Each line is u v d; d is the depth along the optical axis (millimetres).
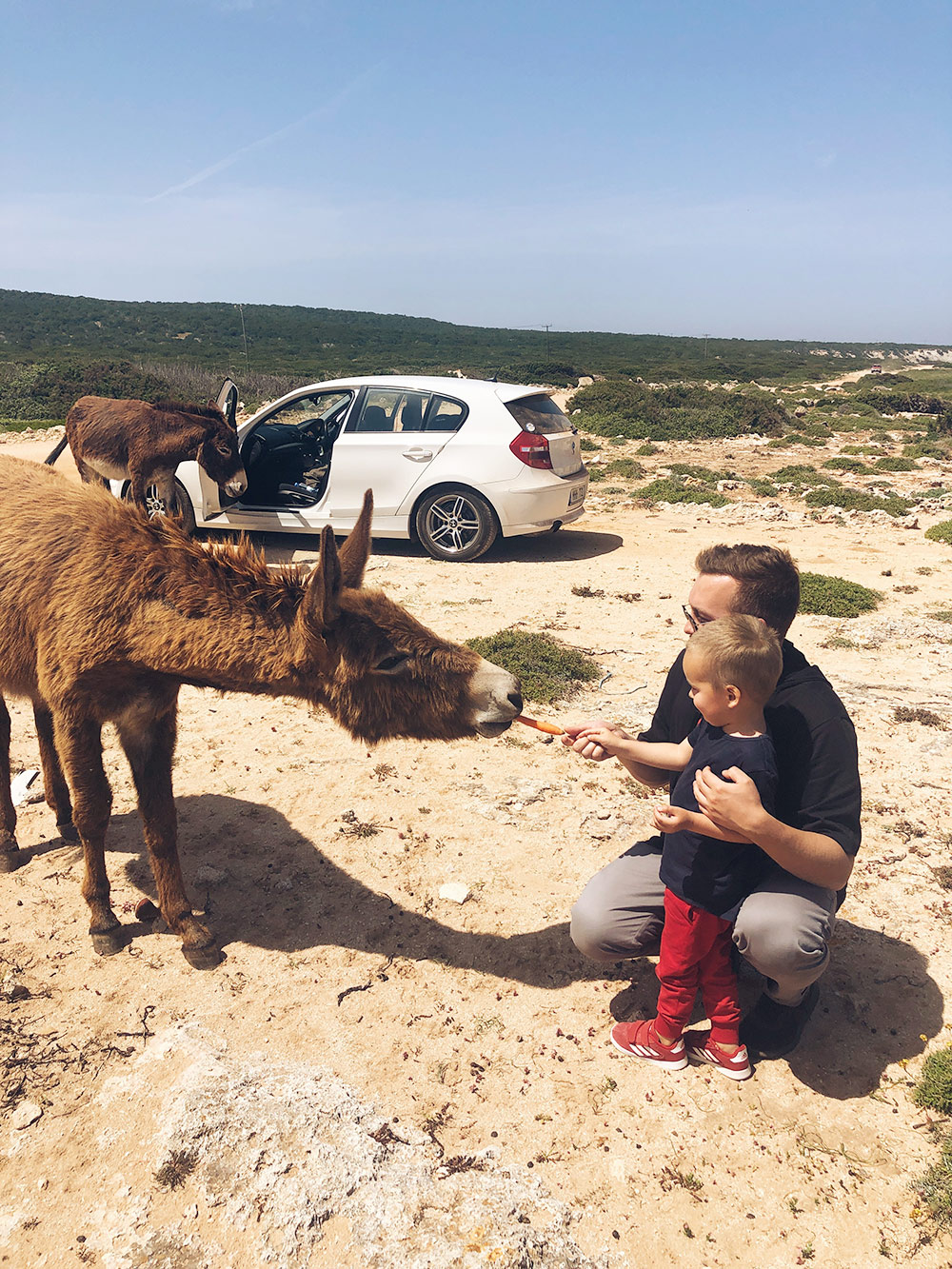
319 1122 2629
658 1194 2480
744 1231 2377
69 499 3418
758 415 24281
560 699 5934
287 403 9852
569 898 3842
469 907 3771
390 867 4047
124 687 3219
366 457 9500
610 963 3457
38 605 3211
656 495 13953
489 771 4992
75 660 3084
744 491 14719
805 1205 2447
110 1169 2521
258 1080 2795
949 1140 2598
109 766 5051
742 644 2371
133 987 3262
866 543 10734
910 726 5469
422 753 5219
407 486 9477
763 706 2596
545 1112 2750
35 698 3691
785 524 12031
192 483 9750
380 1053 2965
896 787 4746
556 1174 2533
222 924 3637
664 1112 2754
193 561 3146
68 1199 2436
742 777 2424
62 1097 2762
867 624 7484
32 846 4188
